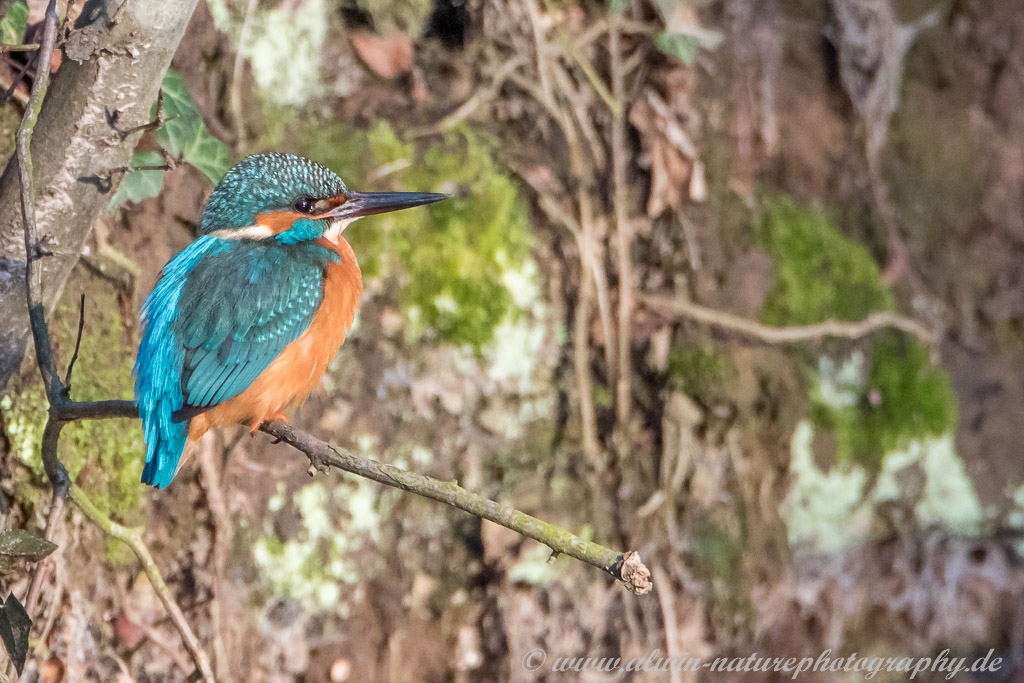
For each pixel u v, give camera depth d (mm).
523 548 9633
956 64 13008
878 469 11492
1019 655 11891
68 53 6168
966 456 12094
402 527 9367
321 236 7961
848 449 11320
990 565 11953
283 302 7344
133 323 8391
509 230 9938
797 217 11602
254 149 9211
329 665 8938
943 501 11867
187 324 7133
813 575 10953
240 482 8773
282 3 9492
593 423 10070
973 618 11766
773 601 10680
